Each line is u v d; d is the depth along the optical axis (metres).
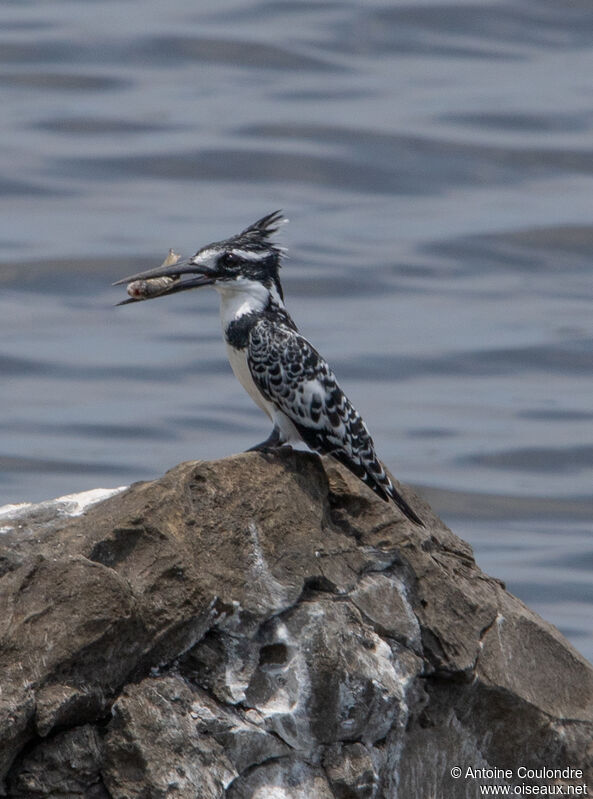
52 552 11.34
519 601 13.73
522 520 26.70
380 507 12.93
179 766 10.58
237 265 13.44
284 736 11.21
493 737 12.66
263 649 11.47
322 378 13.13
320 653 11.34
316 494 12.60
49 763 10.44
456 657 12.30
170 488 11.71
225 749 10.91
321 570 11.98
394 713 11.59
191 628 11.11
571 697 13.07
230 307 13.57
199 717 10.88
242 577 11.54
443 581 12.67
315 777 11.23
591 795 12.74
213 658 11.30
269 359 13.12
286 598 11.54
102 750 10.58
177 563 11.15
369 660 11.57
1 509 12.66
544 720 12.67
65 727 10.55
